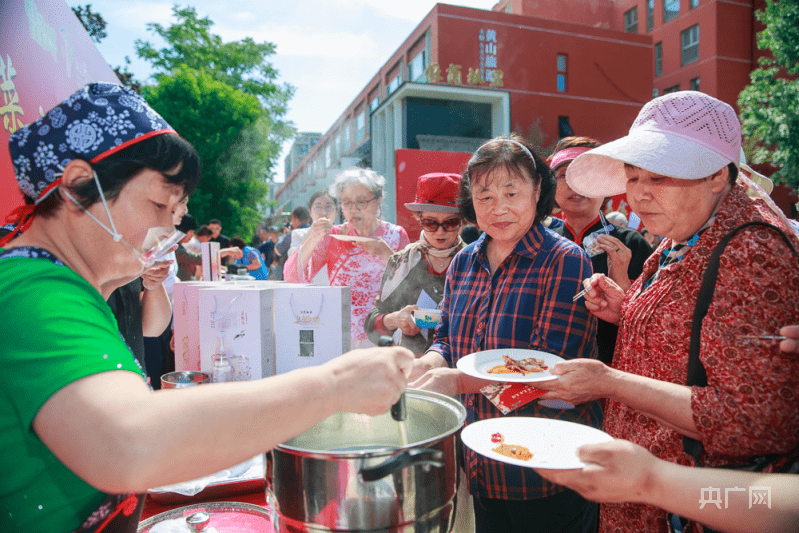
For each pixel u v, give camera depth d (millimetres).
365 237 2562
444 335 1830
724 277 994
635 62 19984
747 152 15266
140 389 638
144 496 889
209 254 2355
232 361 1713
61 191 763
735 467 975
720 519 741
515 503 1440
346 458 780
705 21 21484
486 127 15992
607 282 1396
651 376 1193
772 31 14859
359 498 784
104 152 747
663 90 23750
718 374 972
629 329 1274
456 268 1815
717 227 1084
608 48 19531
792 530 724
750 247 973
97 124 750
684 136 1091
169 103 19031
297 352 1769
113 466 572
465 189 1840
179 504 1285
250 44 21922
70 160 743
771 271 950
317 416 696
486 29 17656
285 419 659
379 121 16734
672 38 23047
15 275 699
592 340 1544
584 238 2447
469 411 1597
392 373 764
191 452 597
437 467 841
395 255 2387
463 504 1171
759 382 915
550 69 18719
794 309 932
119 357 671
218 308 1710
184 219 4844
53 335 644
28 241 812
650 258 1341
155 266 1695
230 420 619
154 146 771
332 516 794
